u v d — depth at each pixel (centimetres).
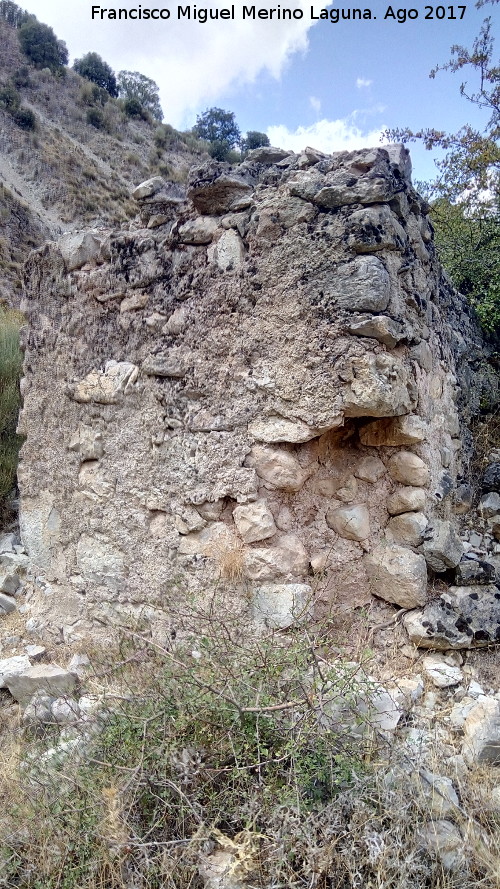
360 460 301
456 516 365
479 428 446
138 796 195
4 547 494
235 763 198
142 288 335
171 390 314
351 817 183
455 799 198
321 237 269
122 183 2800
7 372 631
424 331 326
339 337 265
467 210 639
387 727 229
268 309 280
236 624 263
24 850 199
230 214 299
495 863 172
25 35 3556
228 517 296
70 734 247
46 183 2556
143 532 330
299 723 200
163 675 228
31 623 396
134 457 335
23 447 422
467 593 287
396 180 289
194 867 175
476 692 257
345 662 232
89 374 361
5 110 2862
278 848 168
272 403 279
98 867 182
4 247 1997
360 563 294
